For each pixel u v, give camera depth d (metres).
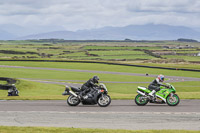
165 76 89.44
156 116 15.46
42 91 53.94
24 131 11.63
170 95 18.94
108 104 18.89
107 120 14.58
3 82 63.94
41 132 11.50
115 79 80.44
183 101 21.44
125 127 13.08
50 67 113.31
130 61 169.38
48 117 15.39
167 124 13.66
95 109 17.81
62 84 67.81
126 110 17.33
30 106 19.39
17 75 87.50
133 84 70.25
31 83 60.84
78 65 121.19
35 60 136.12
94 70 104.31
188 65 125.44
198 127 13.02
